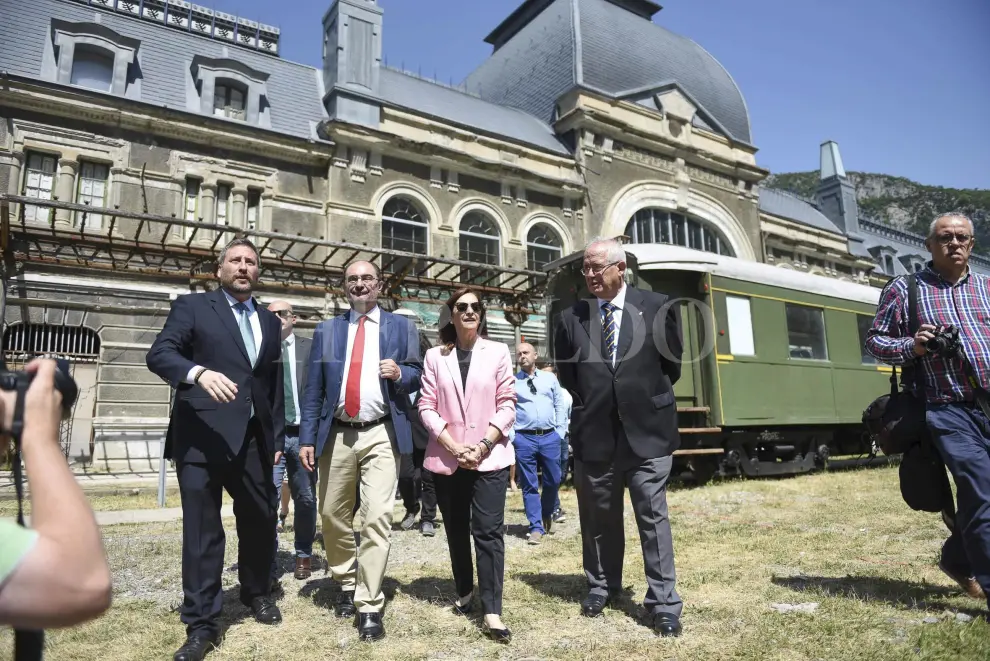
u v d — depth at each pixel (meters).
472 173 18.73
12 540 1.03
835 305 12.88
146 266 13.95
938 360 3.50
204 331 3.64
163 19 17.59
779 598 3.97
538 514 6.33
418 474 7.04
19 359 12.70
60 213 13.57
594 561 3.90
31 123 13.48
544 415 6.48
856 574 4.52
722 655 3.03
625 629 3.50
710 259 10.78
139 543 6.33
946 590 4.02
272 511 3.83
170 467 13.41
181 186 14.80
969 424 3.40
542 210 19.88
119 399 13.36
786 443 11.81
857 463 13.72
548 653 3.16
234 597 4.35
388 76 20.48
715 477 11.20
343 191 16.56
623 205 21.36
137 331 13.70
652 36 25.47
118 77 14.91
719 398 10.30
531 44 25.58
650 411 3.72
